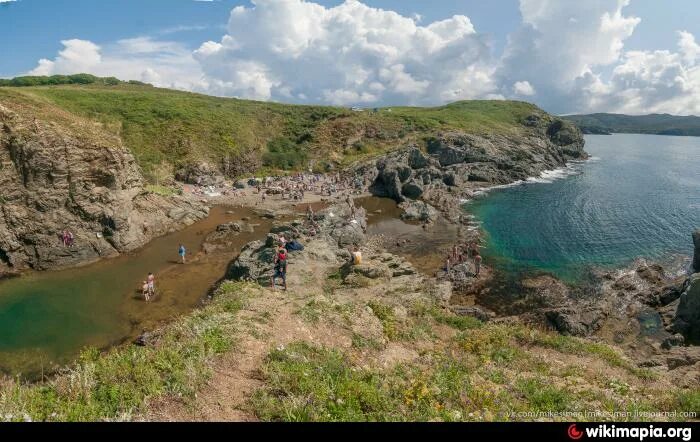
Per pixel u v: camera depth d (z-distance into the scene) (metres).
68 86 99.75
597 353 17.41
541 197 68.31
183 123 78.12
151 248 40.62
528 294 33.50
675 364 19.59
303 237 39.06
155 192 49.72
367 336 15.27
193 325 12.99
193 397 9.00
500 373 12.87
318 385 9.89
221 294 18.36
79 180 37.69
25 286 31.16
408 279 28.97
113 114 74.94
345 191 69.00
